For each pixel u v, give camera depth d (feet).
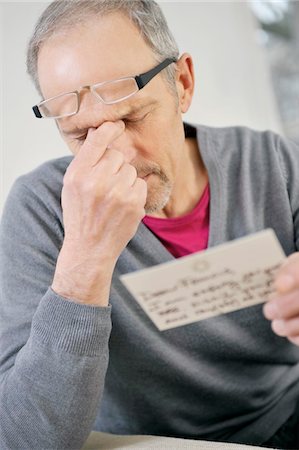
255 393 2.95
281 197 3.06
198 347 2.83
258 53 7.38
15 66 4.70
